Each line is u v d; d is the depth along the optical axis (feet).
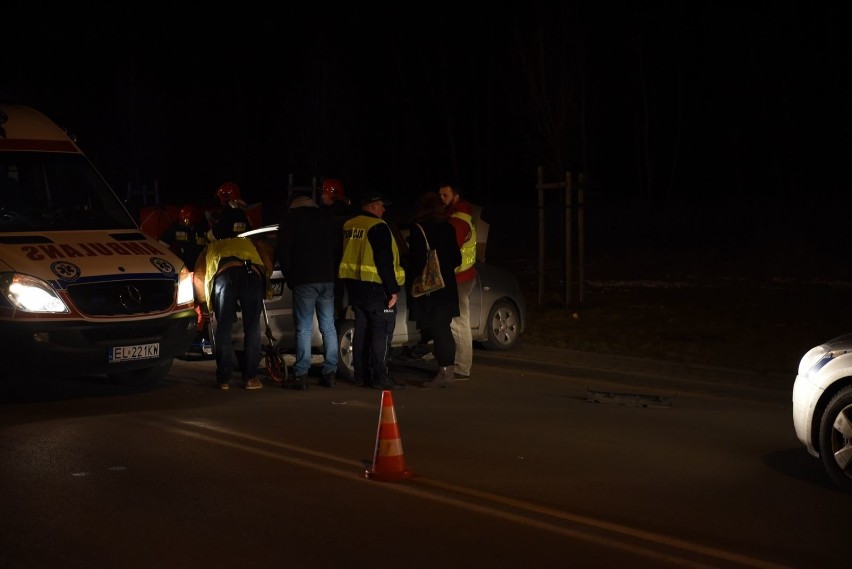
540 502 22.50
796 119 135.13
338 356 38.17
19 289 32.50
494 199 156.76
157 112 154.20
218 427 29.76
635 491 23.48
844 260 74.69
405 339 39.81
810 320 50.06
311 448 27.25
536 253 89.15
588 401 34.47
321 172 129.80
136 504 21.95
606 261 81.66
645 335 46.62
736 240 87.51
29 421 30.42
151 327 34.60
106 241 35.40
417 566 18.38
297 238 35.88
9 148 36.50
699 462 26.25
